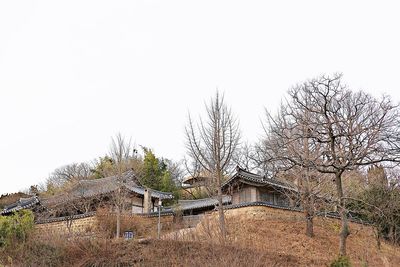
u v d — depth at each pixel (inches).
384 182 1052.5
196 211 1346.0
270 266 563.8
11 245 582.2
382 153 660.7
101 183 1376.7
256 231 834.8
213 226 789.9
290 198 967.0
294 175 940.0
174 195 1695.4
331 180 933.8
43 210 1330.0
